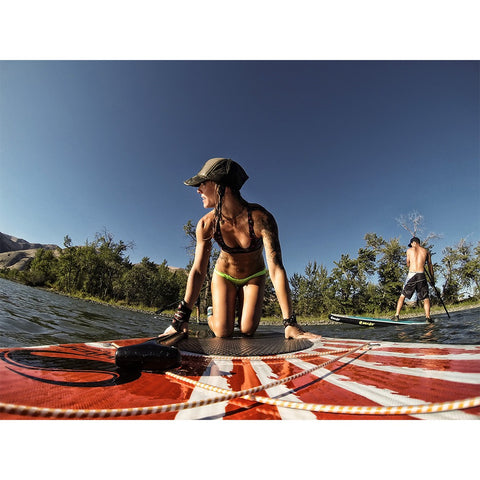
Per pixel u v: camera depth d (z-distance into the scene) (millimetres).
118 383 831
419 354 1413
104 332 3930
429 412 554
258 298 3271
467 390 712
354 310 23359
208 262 2693
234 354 1609
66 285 28562
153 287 29250
